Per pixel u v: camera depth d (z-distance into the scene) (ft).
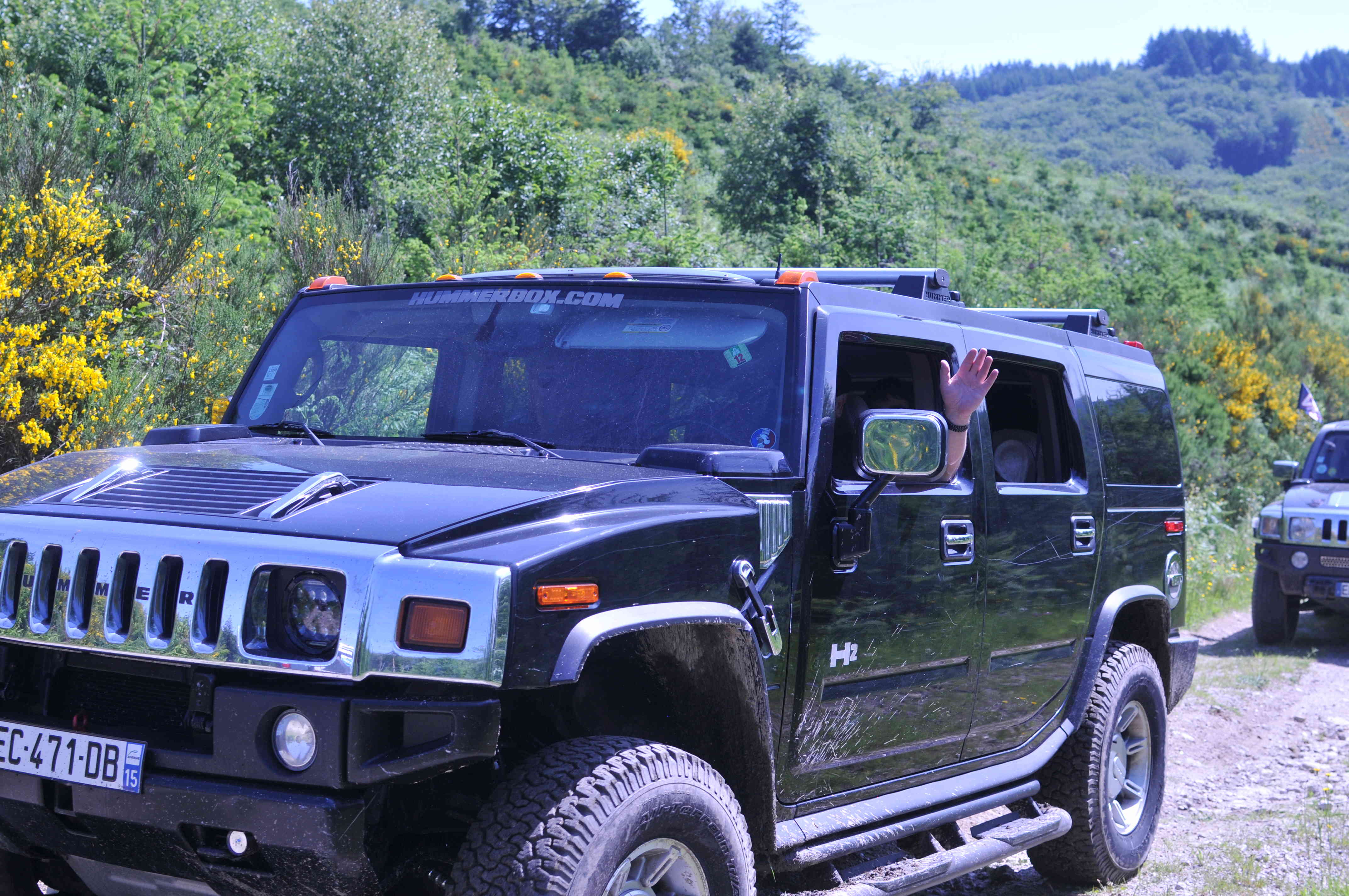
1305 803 19.74
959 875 11.98
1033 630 13.85
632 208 65.98
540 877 7.82
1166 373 79.61
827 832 10.77
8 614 8.49
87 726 8.43
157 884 9.02
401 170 64.28
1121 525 15.88
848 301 11.68
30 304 23.03
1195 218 335.06
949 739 12.69
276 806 7.61
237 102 59.77
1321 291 279.49
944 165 235.20
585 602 8.08
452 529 7.96
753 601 9.61
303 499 8.49
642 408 10.87
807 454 10.48
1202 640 37.99
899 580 11.52
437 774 7.78
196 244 28.68
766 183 102.22
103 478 9.26
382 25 67.62
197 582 7.90
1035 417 15.15
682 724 9.93
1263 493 67.56
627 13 385.09
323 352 12.77
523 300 11.97
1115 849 15.46
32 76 33.99
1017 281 99.86
